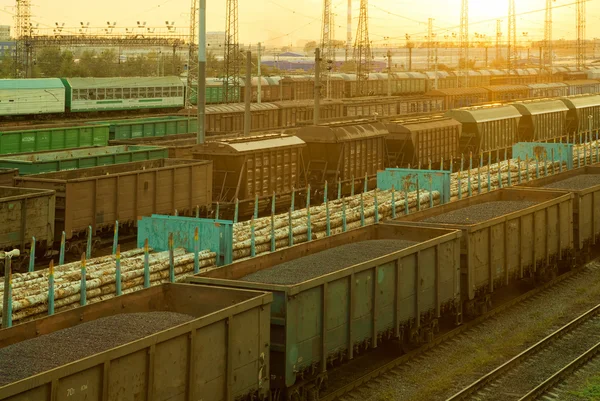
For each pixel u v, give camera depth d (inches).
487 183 1551.4
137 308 562.3
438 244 749.3
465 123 2311.8
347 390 660.7
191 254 850.8
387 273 674.8
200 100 1626.5
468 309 850.1
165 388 464.4
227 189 1489.9
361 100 2942.9
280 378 570.9
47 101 2516.0
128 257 861.2
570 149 1824.6
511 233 901.2
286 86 3565.5
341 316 621.3
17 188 1064.2
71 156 1497.3
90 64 5251.0
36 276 748.6
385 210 1240.2
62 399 401.7
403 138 1983.3
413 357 749.9
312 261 685.9
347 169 1749.5
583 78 4940.9
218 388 506.0
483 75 4547.2
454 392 672.4
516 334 837.2
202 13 1605.6
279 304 568.1
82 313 526.6
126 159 1466.5
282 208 1625.2
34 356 441.4
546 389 673.0
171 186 1309.1
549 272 1039.0
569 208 1062.4
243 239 960.9
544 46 6579.7
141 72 5393.7
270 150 1542.8
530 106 2637.8
